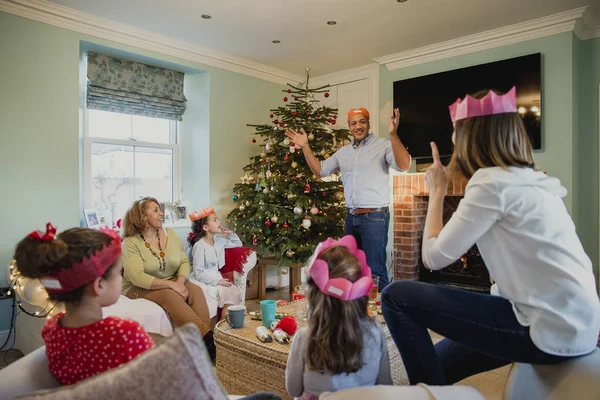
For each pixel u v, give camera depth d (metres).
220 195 4.22
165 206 4.02
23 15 2.98
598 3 3.08
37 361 0.97
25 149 3.01
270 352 1.70
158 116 4.05
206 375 0.73
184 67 4.00
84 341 0.93
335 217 3.99
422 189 3.88
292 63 4.44
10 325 3.00
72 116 3.23
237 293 3.08
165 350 0.71
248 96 4.47
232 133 4.32
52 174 3.13
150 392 0.69
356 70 4.59
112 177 3.83
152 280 2.59
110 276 1.01
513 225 1.06
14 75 2.96
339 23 3.43
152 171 4.11
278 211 3.68
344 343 1.18
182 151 4.32
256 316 2.12
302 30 3.57
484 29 3.56
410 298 1.20
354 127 3.07
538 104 3.40
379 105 4.41
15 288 2.54
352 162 3.10
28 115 3.02
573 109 3.33
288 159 3.81
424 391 1.00
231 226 4.29
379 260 3.03
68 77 3.21
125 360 0.93
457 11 3.21
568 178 3.32
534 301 1.04
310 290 1.26
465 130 1.17
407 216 3.98
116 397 0.67
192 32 3.61
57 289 0.95
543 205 1.06
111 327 0.94
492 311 1.13
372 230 3.01
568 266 1.04
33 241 0.94
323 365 1.19
